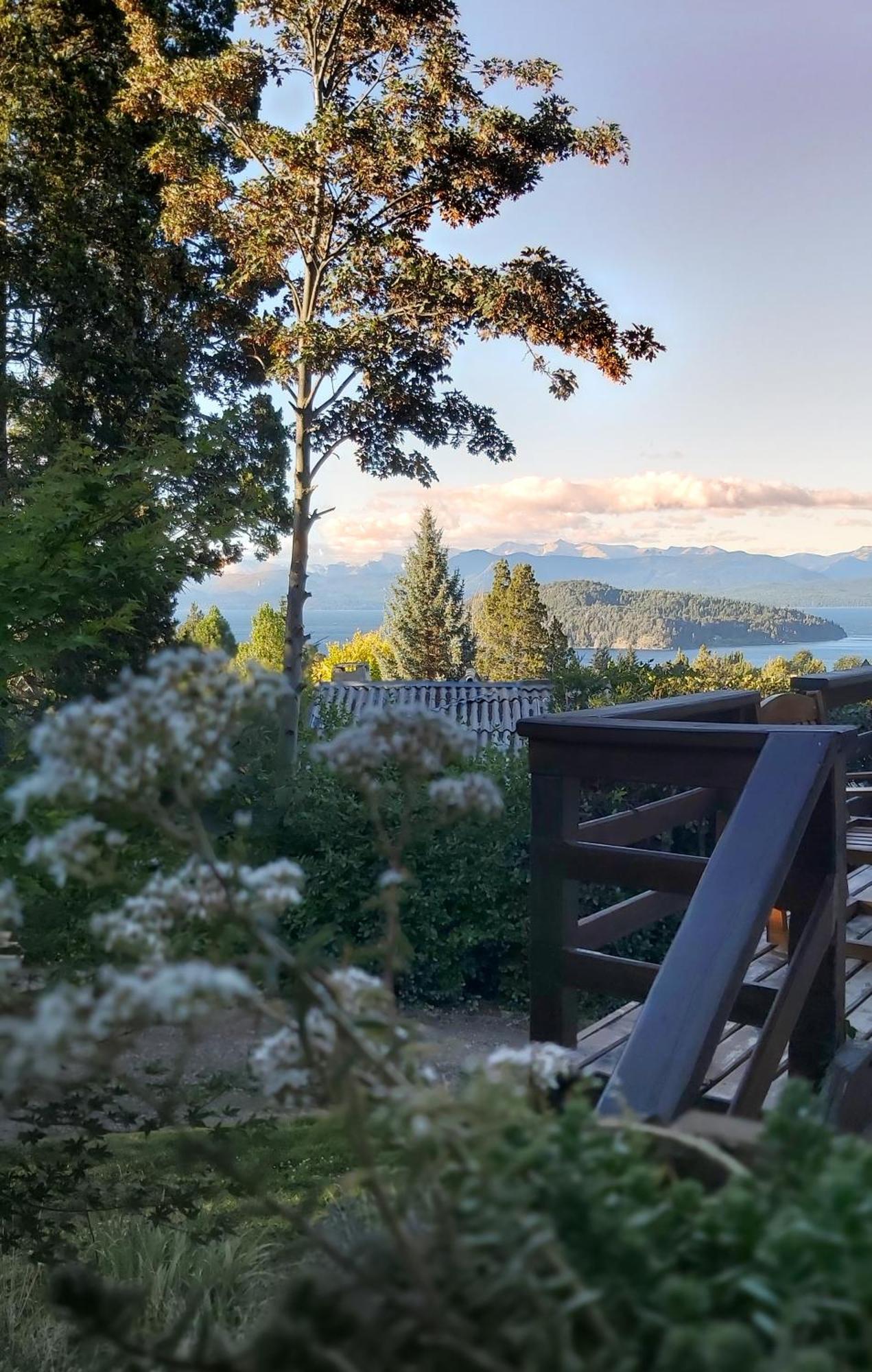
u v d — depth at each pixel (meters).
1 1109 1.44
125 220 19.22
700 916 2.18
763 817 2.37
